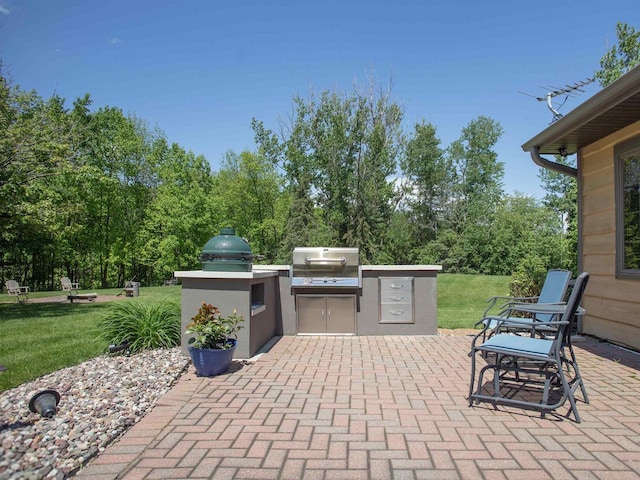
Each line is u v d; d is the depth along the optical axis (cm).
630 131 530
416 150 2867
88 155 2302
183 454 241
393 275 604
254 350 489
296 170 2231
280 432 271
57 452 242
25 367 438
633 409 310
